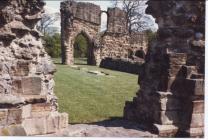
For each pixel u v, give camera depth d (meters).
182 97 6.32
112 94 12.08
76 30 28.02
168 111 6.27
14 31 6.07
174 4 6.41
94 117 8.48
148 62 6.93
